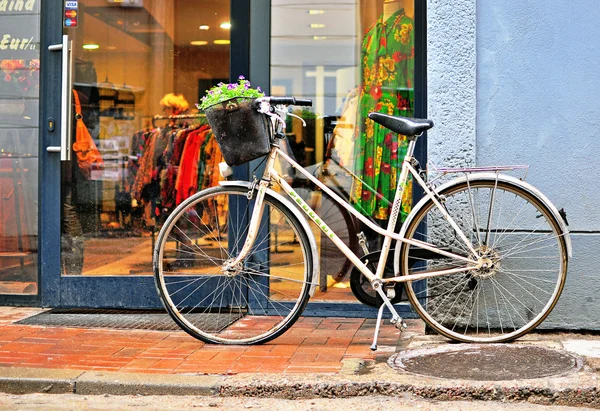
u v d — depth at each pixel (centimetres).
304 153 521
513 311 461
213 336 450
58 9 539
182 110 552
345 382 364
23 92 542
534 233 457
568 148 463
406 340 451
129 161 548
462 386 356
